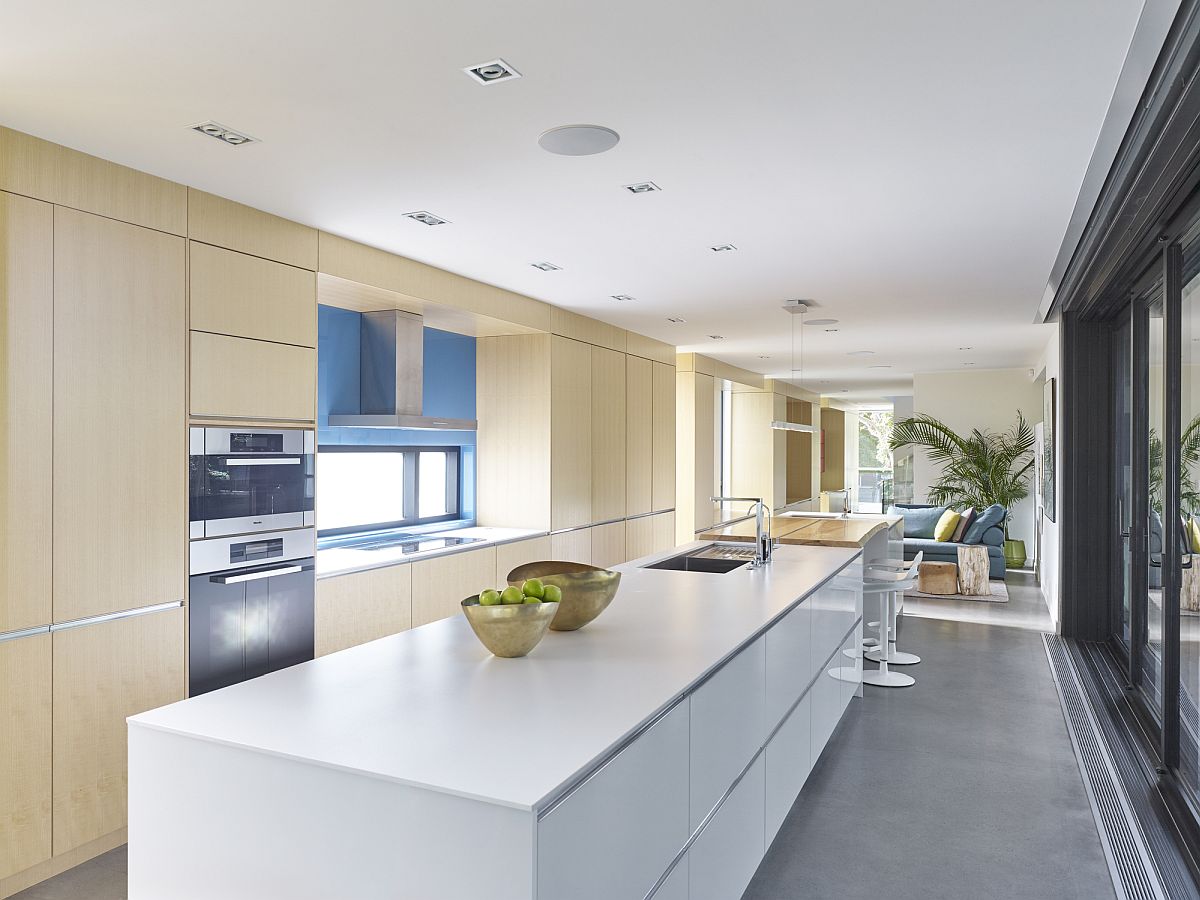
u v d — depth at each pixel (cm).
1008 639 615
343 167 304
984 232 391
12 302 269
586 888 150
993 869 273
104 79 233
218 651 339
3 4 193
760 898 254
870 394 1530
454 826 138
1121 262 400
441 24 202
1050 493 711
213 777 162
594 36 208
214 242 338
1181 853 278
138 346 308
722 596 308
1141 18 194
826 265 462
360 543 519
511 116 258
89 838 291
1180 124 230
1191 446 320
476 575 507
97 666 294
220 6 194
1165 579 343
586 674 205
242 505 350
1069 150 284
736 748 234
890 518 710
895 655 557
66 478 284
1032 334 728
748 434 1179
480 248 426
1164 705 346
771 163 298
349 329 497
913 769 360
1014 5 192
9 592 268
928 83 234
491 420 609
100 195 295
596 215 366
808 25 202
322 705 182
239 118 260
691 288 530
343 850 149
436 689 193
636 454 730
